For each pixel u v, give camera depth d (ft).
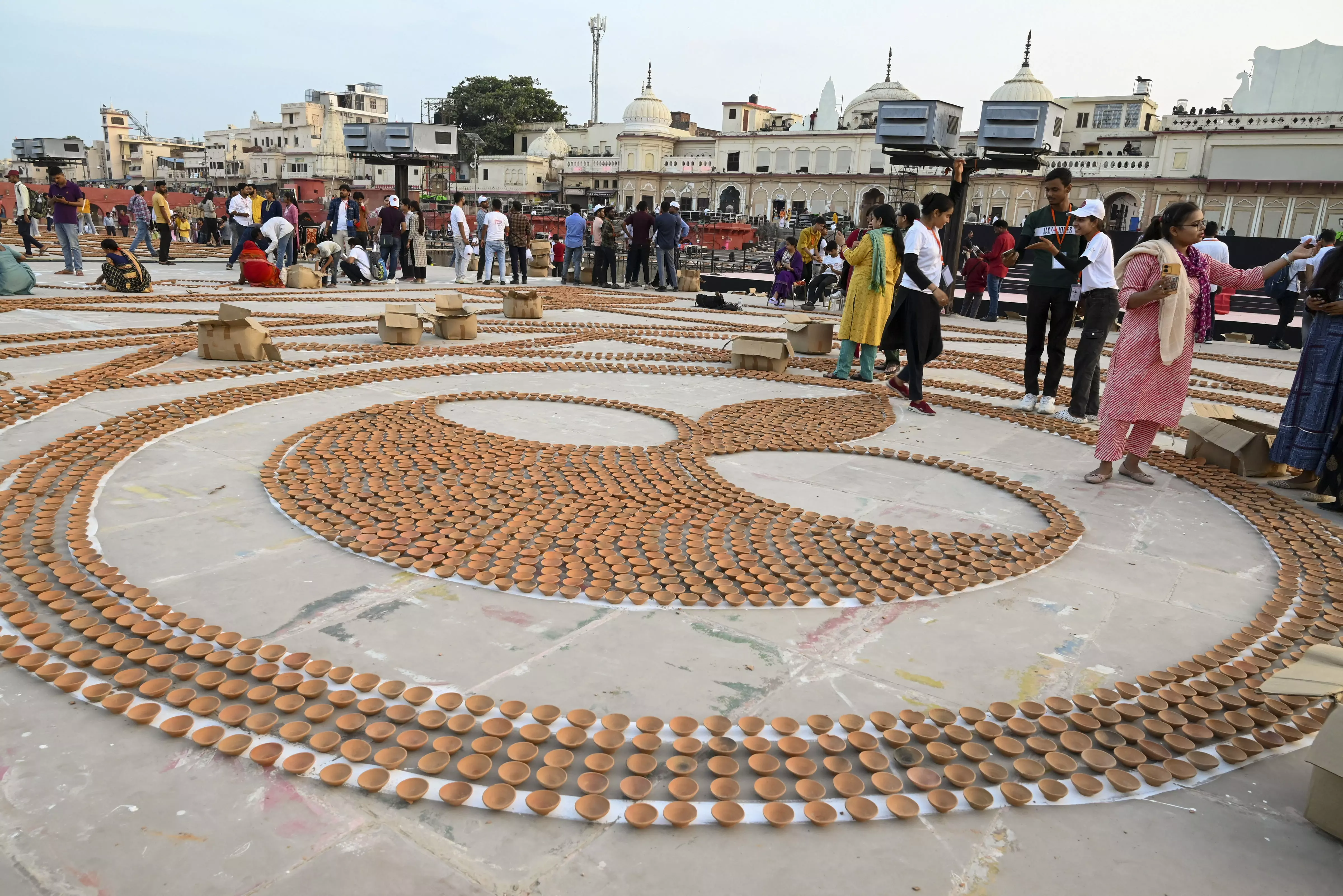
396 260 57.06
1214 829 6.84
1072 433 20.65
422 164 86.89
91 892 5.63
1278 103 120.47
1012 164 51.72
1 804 6.45
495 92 222.28
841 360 27.09
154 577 10.62
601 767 7.13
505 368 26.25
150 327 31.45
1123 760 7.61
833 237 55.72
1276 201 116.78
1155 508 15.31
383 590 10.50
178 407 19.47
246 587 10.44
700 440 18.43
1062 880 6.17
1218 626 10.53
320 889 5.75
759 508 14.16
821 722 7.92
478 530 12.53
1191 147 121.29
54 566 10.75
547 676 8.66
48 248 74.59
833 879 6.08
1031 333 23.15
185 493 13.84
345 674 8.39
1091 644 9.89
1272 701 8.69
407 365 26.76
